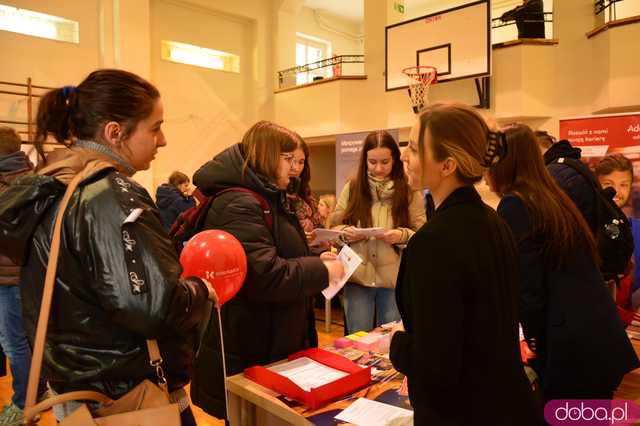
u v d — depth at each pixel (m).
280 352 1.47
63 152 0.92
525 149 1.31
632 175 3.46
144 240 0.82
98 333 0.84
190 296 0.88
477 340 0.83
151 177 6.41
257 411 1.39
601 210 1.80
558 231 1.23
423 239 0.84
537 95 5.31
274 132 1.47
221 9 7.12
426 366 0.80
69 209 0.82
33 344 0.86
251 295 1.38
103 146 0.92
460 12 5.43
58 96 0.92
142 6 6.02
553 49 5.32
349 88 6.61
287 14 7.77
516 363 0.88
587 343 1.22
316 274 1.42
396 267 2.33
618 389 1.47
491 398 0.83
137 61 6.00
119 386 0.86
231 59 7.48
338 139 5.23
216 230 1.28
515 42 5.29
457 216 0.86
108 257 0.79
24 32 5.30
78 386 0.85
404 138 6.27
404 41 5.89
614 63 4.71
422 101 5.73
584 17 5.15
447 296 0.80
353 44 10.76
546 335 1.28
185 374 0.98
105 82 0.91
